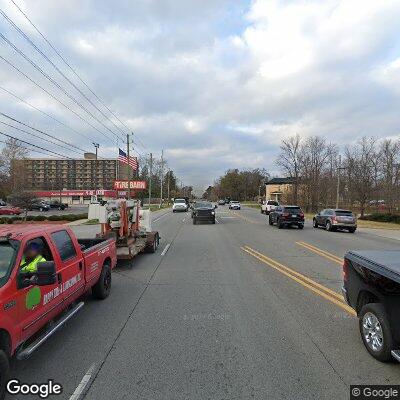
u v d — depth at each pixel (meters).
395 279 4.37
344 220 25.50
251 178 157.12
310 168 60.59
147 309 6.95
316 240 19.08
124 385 4.11
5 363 3.76
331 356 4.84
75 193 92.06
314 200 59.53
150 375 4.34
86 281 6.57
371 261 5.16
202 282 9.19
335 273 10.26
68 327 5.96
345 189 59.12
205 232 23.14
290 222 26.55
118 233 11.72
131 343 5.29
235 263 11.91
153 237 14.39
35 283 4.34
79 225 30.31
